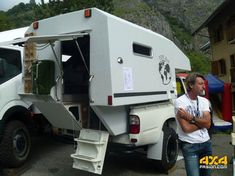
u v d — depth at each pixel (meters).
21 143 7.28
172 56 7.68
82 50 6.23
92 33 5.53
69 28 5.85
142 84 6.26
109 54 5.35
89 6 16.31
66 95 6.00
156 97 6.80
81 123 6.15
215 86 13.27
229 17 24.14
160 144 6.77
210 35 29.14
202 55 58.56
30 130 8.08
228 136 11.89
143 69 6.32
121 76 5.59
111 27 5.44
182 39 76.38
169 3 89.94
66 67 6.31
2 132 6.93
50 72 5.84
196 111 4.46
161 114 6.88
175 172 7.07
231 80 23.12
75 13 5.78
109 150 6.36
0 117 6.91
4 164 7.07
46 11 16.39
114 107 5.82
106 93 5.38
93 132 5.87
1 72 7.14
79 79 6.36
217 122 12.50
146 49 6.55
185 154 4.52
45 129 8.23
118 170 7.16
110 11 16.97
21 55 7.63
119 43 5.60
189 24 85.38
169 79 7.45
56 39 5.42
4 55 7.30
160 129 6.78
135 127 6.04
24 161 7.30
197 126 4.47
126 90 5.71
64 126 6.47
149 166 7.47
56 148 9.07
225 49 25.55
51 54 6.02
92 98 5.50
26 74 6.38
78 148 5.90
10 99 7.17
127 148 6.19
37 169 7.30
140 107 6.35
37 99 6.22
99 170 5.61
